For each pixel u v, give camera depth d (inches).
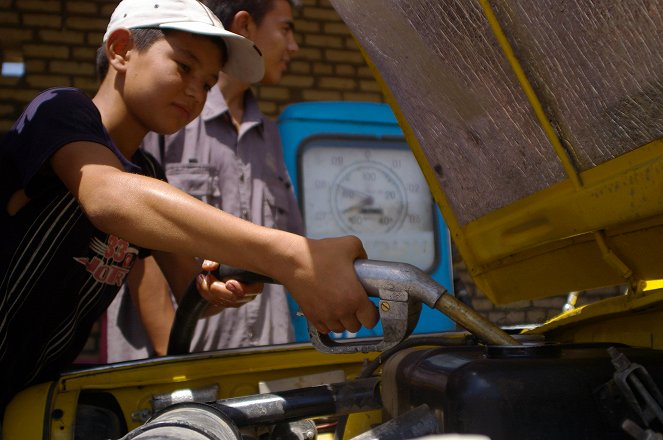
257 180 83.0
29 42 167.8
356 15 43.1
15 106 165.5
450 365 30.0
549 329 43.0
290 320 83.4
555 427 26.6
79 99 41.6
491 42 34.7
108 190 35.8
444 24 36.6
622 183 32.3
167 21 45.8
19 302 43.8
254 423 32.7
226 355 45.9
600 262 37.7
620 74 30.5
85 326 49.4
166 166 79.5
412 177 108.5
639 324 37.5
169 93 46.2
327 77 182.9
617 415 26.8
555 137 34.5
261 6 80.0
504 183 40.0
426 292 30.3
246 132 84.0
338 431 40.6
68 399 40.7
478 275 46.1
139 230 34.7
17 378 44.6
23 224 43.5
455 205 45.4
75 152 38.9
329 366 48.6
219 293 45.1
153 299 65.6
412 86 42.7
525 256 42.1
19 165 41.3
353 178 105.8
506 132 37.7
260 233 32.8
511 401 26.7
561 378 27.2
